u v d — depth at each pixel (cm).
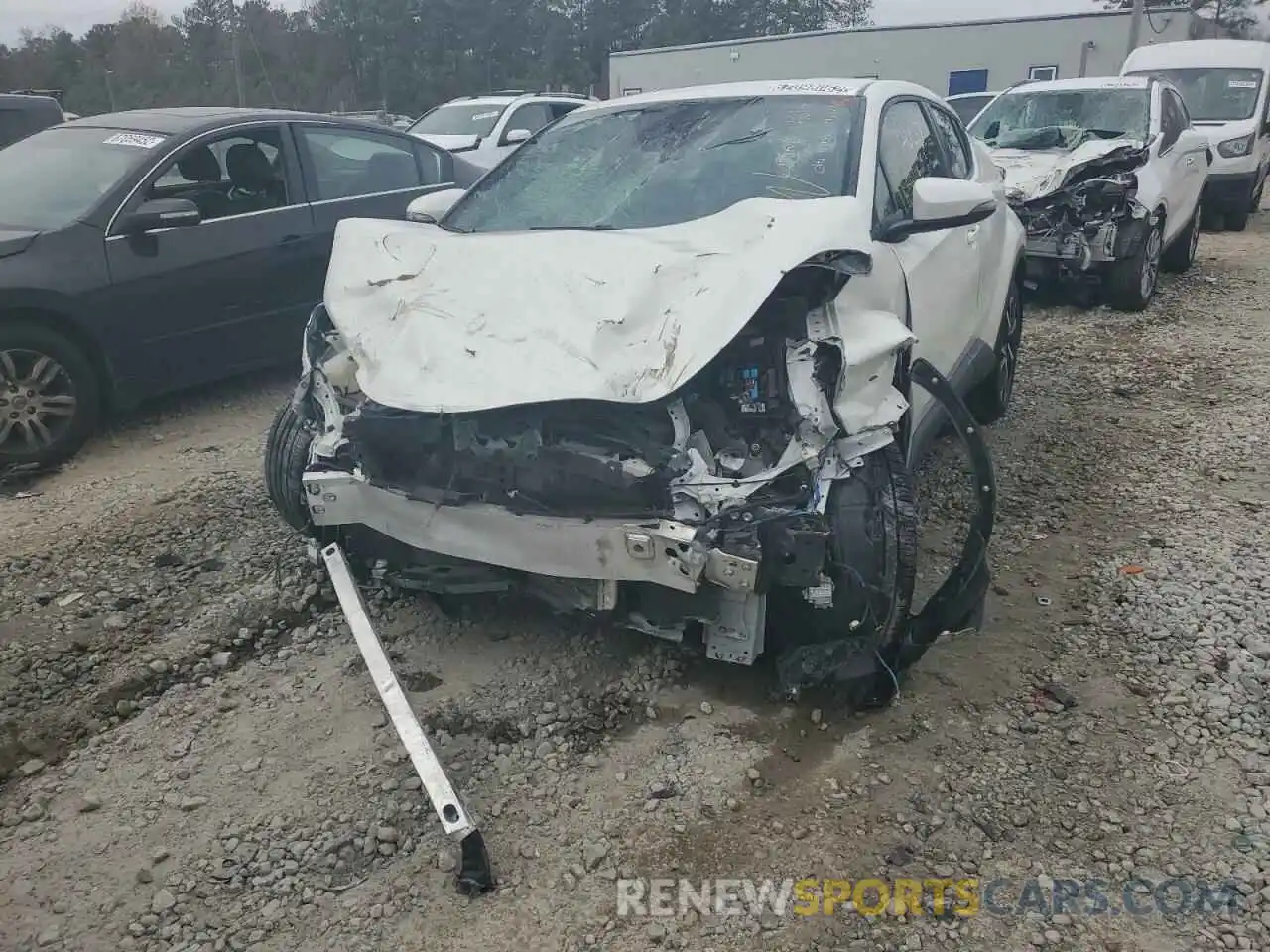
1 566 445
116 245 577
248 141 658
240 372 650
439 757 319
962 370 481
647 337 312
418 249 383
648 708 340
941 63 2984
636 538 297
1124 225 855
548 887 270
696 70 3409
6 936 257
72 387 563
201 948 253
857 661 327
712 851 280
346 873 276
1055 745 321
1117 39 2770
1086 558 439
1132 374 704
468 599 399
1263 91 1378
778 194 393
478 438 312
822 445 306
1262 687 346
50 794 307
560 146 462
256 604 410
